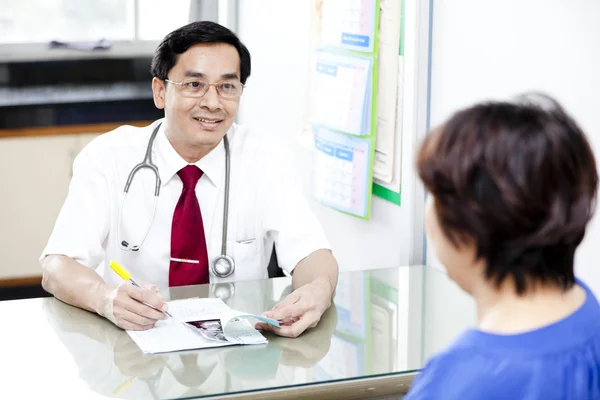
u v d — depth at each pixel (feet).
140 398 4.32
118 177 6.47
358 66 7.55
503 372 2.35
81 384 4.47
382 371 4.73
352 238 8.40
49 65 12.18
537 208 2.37
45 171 11.78
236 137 6.83
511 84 6.15
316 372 4.69
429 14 6.97
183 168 6.48
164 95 6.39
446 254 2.60
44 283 5.94
